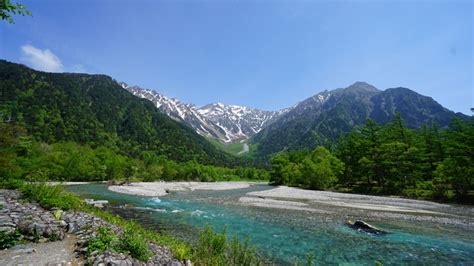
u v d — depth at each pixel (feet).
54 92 577.02
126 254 28.25
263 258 44.24
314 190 209.87
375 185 211.82
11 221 33.83
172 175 354.33
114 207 95.25
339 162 243.19
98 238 31.14
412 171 188.85
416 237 60.95
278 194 163.12
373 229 65.31
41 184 54.54
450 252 50.11
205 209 98.32
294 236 59.62
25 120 423.64
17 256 26.61
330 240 56.75
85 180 259.19
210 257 34.76
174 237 53.88
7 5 23.52
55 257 26.99
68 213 43.93
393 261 44.57
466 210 106.83
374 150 201.67
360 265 42.27
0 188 57.00
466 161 138.92
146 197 141.90
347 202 126.93
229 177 440.04
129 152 505.25
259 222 74.33
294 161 334.03
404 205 119.24
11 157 79.61
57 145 329.31
